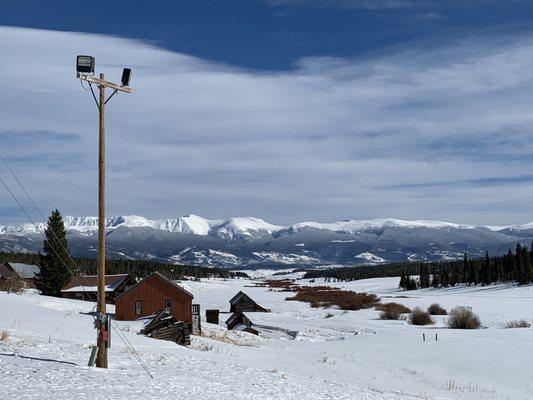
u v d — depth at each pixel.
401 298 149.50
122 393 14.14
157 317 45.81
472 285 190.50
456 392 33.97
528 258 180.62
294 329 79.44
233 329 73.56
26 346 21.83
